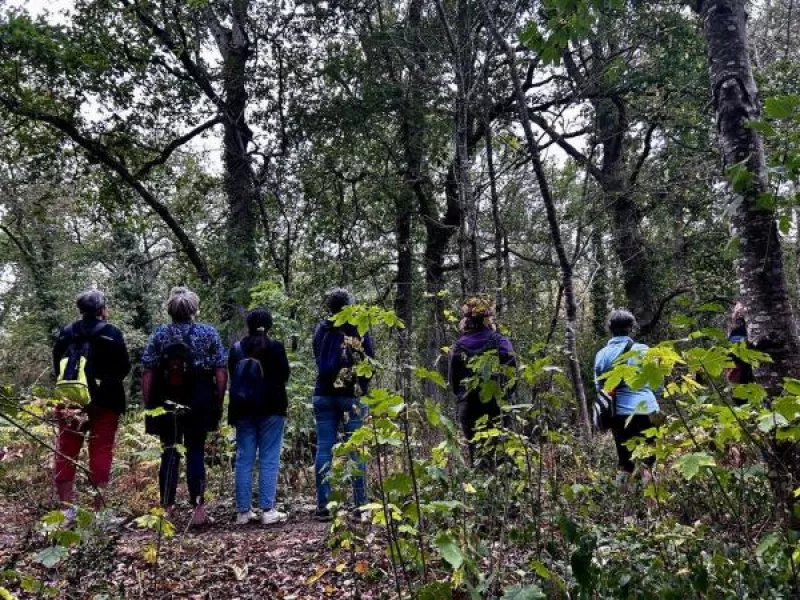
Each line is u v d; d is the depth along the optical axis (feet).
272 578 11.46
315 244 43.96
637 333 46.91
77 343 14.42
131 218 50.96
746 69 10.62
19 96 40.70
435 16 36.65
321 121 43.55
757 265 9.81
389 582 9.52
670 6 37.63
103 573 10.60
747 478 7.98
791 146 8.29
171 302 15.74
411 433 8.70
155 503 16.83
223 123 46.62
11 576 8.24
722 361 6.21
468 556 6.57
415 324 44.88
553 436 8.75
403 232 46.75
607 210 36.73
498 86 28.55
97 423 14.43
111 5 41.63
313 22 43.70
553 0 11.59
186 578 11.48
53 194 50.78
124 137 44.86
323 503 15.76
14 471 14.65
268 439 16.33
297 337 25.64
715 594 6.97
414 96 40.55
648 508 9.50
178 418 15.17
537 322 18.02
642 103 43.65
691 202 43.42
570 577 7.68
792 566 6.72
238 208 45.06
